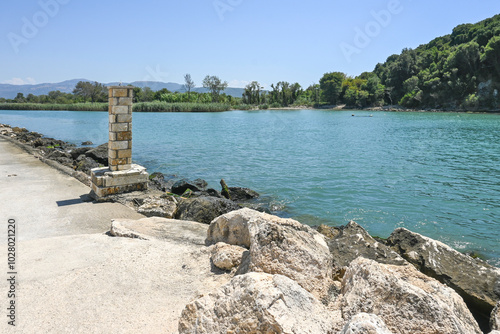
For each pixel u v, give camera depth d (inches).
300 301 130.6
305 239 194.2
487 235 440.8
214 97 5940.0
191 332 133.0
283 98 7052.2
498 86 4549.7
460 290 223.6
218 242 240.1
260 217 214.4
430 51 5782.5
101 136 1739.7
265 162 983.0
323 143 1449.3
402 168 884.0
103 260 239.5
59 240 285.7
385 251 247.8
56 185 513.0
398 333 120.3
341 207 553.6
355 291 140.4
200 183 658.8
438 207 552.4
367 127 2358.5
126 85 455.8
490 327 176.7
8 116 3449.8
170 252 250.7
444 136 1738.4
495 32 4692.4
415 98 5265.8
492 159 1023.6
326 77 6550.2
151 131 1908.2
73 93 6294.3
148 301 185.9
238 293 132.7
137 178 469.1
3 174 579.2
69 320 168.4
